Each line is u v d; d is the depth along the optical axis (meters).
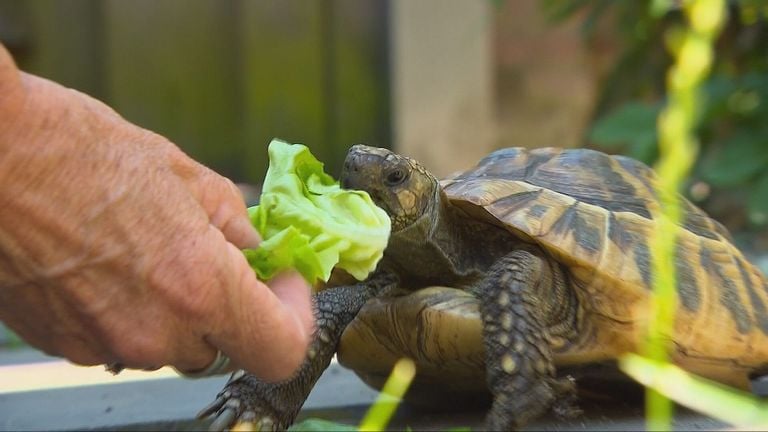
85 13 1.97
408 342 0.74
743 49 1.76
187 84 2.02
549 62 2.26
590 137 1.63
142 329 0.52
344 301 0.74
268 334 0.54
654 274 0.75
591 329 0.75
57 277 0.51
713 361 0.77
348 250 0.60
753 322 0.79
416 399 0.82
